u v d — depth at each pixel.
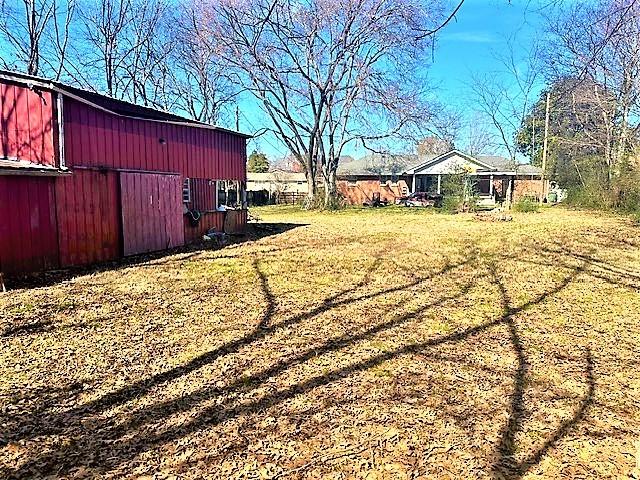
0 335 4.69
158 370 3.84
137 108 11.49
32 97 8.41
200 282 7.34
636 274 7.83
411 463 2.52
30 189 7.92
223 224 14.49
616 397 3.34
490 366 3.93
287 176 45.31
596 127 23.17
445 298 6.26
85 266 8.91
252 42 22.97
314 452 2.63
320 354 4.21
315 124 26.73
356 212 25.34
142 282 7.36
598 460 2.54
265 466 2.49
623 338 4.63
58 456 2.61
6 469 2.48
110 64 26.09
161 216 11.34
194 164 12.95
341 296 6.39
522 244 11.42
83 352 4.24
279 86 26.19
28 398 3.34
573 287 6.88
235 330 4.90
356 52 24.86
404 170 37.44
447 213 23.23
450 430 2.87
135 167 10.57
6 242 7.50
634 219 16.38
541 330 4.89
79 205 8.98
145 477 2.40
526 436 2.80
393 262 9.14
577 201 22.83
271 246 11.79
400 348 4.36
